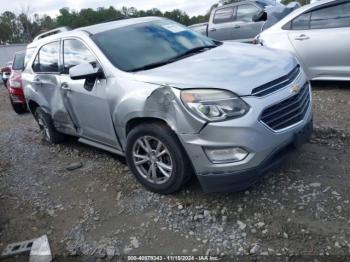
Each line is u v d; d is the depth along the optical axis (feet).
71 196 15.10
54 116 19.06
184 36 16.72
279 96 11.70
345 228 10.57
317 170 13.64
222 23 39.93
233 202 12.50
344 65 22.13
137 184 14.82
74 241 12.11
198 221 11.94
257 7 37.09
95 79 14.97
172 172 12.78
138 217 12.73
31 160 19.99
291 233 10.71
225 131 11.18
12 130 27.94
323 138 16.29
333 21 22.35
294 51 23.56
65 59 17.37
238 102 11.19
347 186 12.42
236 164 11.32
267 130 11.35
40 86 19.45
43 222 13.55
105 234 12.18
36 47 20.61
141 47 15.42
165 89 12.17
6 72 51.06
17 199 15.65
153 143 13.30
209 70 12.57
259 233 10.94
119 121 13.99
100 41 15.62
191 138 11.66
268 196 12.51
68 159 19.12
